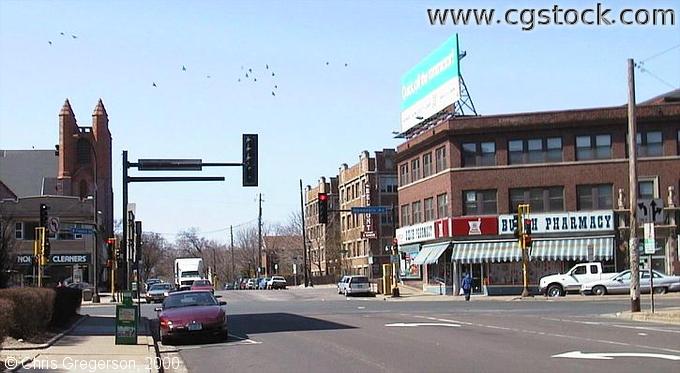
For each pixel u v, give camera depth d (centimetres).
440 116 6562
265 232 14688
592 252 5581
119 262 6962
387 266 6262
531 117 5769
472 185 5853
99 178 10162
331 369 1617
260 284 9931
